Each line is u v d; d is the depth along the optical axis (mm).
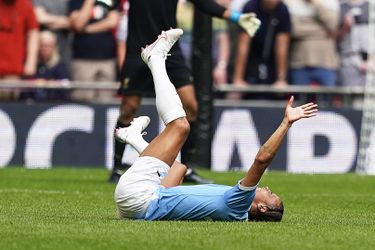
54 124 51375
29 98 52000
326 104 53250
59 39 53750
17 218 24500
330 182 42938
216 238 20500
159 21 37031
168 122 23562
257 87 52500
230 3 54156
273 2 53562
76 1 53375
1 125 51094
